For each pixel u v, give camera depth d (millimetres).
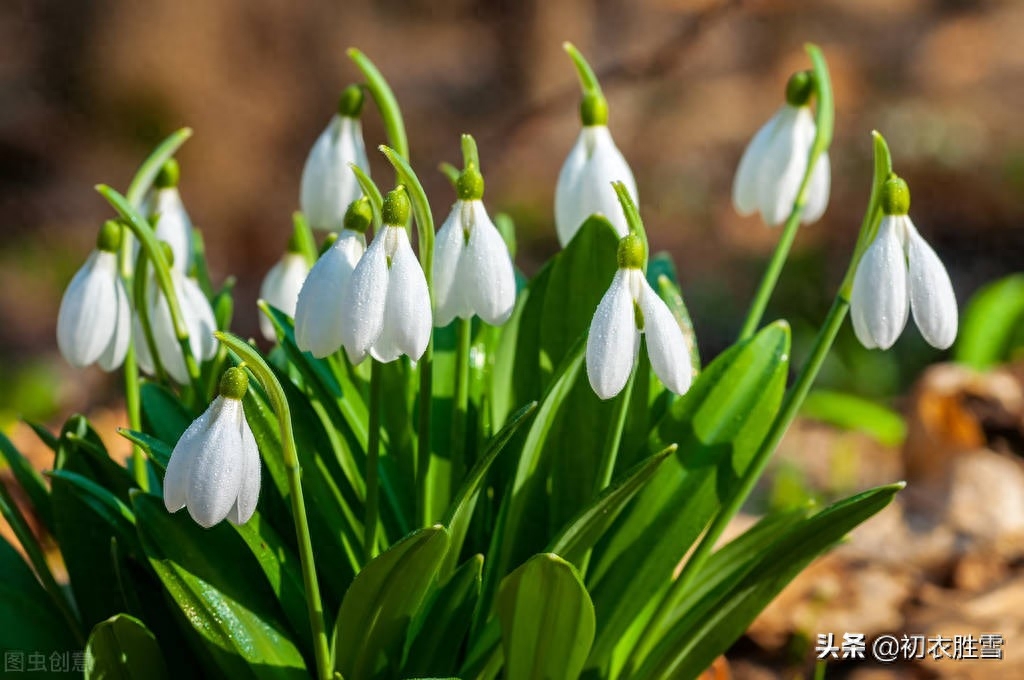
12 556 469
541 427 437
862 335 415
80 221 1731
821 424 957
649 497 452
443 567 444
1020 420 718
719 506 448
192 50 1783
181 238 473
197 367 459
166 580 426
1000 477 677
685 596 468
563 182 460
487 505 471
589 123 458
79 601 458
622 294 403
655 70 924
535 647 428
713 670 529
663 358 402
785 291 1447
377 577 417
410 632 443
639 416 460
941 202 1742
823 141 461
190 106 1773
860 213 1739
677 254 1670
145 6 1803
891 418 845
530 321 469
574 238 455
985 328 884
